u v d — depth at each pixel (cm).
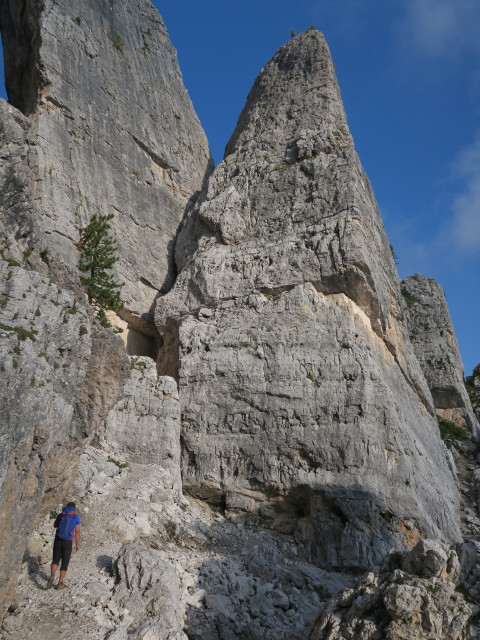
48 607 1215
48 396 1176
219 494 2098
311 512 2012
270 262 2462
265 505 2062
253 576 1659
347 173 2581
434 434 2919
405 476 2100
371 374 2186
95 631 1176
